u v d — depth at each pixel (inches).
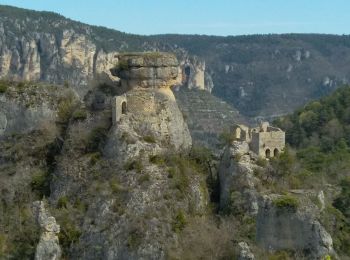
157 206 3159.5
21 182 3597.4
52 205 3373.5
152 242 3029.0
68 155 3503.9
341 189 3508.9
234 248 2920.8
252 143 3339.1
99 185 3289.9
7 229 3319.4
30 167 3683.6
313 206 2950.3
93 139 3501.5
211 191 3385.8
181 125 3587.6
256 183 3164.4
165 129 3472.0
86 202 3272.6
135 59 3516.2
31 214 3309.5
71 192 3366.1
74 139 3528.5
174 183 3257.9
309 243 2878.9
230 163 3284.9
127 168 3297.2
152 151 3361.2
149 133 3432.6
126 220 3117.6
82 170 3398.1
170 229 3085.6
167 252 2987.2
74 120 3604.8
